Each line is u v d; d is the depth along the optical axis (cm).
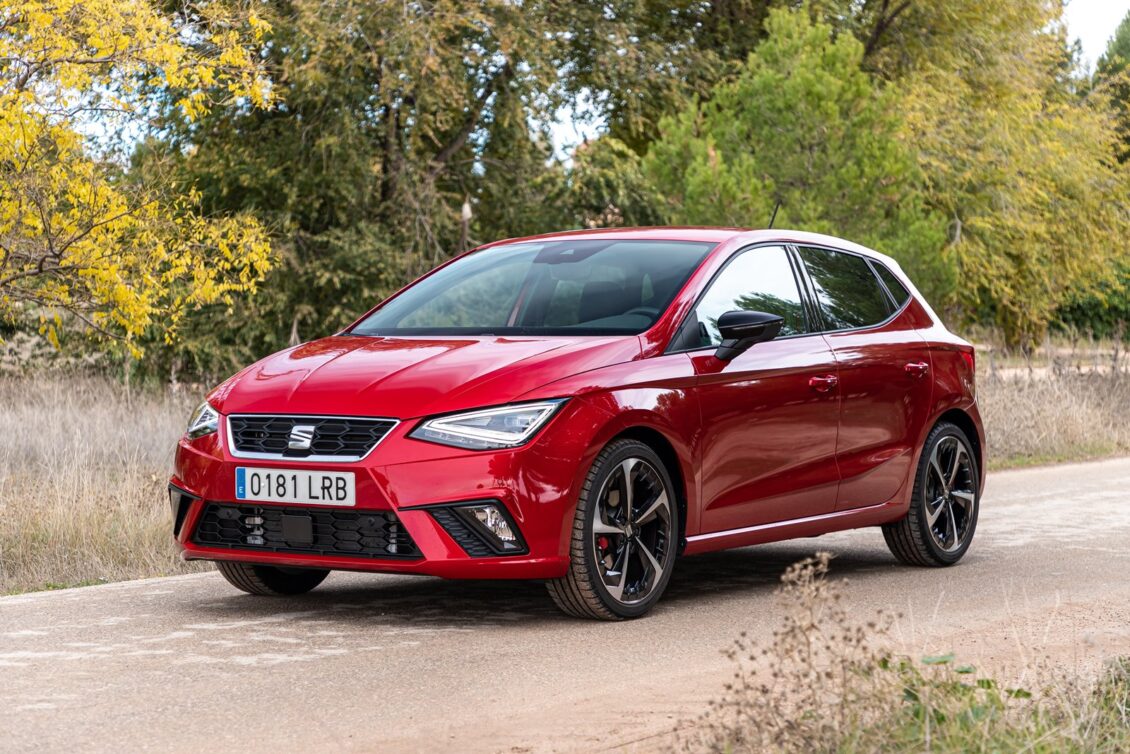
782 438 667
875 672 407
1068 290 3547
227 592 678
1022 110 3061
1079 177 3131
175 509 604
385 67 2034
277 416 577
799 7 2744
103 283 1140
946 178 2861
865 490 723
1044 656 525
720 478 635
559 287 664
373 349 623
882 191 1772
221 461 580
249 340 2092
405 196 2159
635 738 410
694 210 1628
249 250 1289
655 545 609
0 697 459
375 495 551
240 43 1277
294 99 2033
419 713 441
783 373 668
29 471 1158
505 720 434
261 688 473
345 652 533
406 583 704
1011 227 2980
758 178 1752
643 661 520
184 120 1953
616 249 689
